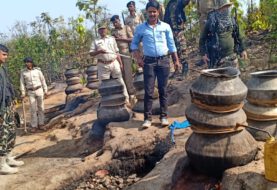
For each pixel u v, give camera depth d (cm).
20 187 291
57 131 456
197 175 226
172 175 238
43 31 905
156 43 316
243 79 383
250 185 195
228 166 211
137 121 364
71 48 841
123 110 374
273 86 240
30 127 537
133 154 309
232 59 337
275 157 182
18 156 392
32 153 399
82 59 773
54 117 577
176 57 329
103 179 296
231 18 333
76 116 495
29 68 520
